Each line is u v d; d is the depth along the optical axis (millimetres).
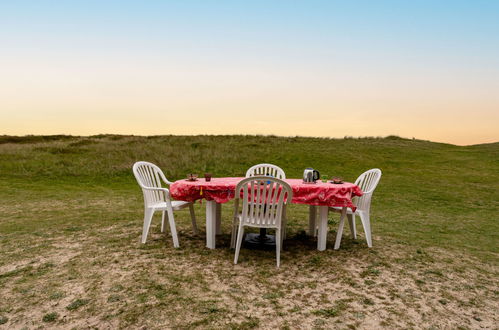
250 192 4754
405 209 10000
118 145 24250
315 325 3105
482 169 18906
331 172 18109
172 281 4008
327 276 4297
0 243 5578
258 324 3092
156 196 6016
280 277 4227
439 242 6254
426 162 21094
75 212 8508
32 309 3320
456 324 3211
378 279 4246
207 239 5332
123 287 3822
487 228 7742
